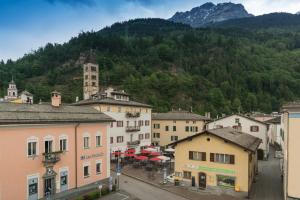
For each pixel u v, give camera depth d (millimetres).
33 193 27875
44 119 28766
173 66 157500
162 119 73438
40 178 28484
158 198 32219
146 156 50438
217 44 187500
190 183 36781
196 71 153125
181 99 118125
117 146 56156
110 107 54938
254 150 34656
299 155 27125
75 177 32406
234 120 60438
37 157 28266
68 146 31656
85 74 116500
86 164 34000
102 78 135250
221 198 32688
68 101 119562
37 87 139250
